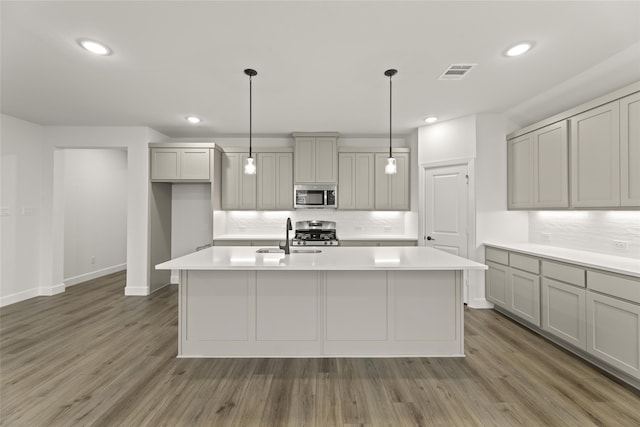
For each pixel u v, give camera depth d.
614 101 2.62
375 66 2.83
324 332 2.78
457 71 2.93
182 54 2.62
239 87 3.30
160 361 2.73
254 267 2.43
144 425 1.92
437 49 2.55
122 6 2.00
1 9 2.02
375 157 5.24
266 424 1.93
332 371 2.56
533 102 3.64
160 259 5.15
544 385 2.35
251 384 2.38
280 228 5.55
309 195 5.18
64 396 2.21
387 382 2.40
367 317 2.78
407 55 2.64
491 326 3.57
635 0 1.96
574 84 3.11
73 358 2.78
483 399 2.18
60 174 4.94
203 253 3.14
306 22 2.19
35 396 2.21
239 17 2.13
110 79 3.10
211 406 2.11
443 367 2.62
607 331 2.42
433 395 2.23
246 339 2.79
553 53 2.61
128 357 2.80
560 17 2.13
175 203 5.52
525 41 2.43
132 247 4.81
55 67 2.84
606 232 3.07
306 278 2.77
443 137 4.51
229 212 5.56
